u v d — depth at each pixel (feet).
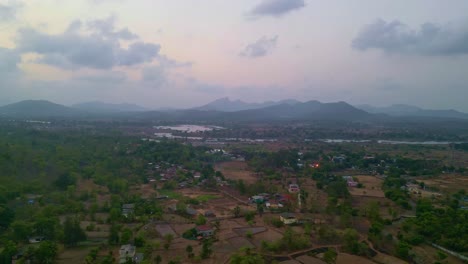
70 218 375.25
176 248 331.77
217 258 309.83
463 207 476.13
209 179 647.97
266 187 579.07
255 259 290.35
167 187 593.42
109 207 451.53
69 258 304.71
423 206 447.42
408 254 319.06
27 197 472.44
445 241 343.05
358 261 309.83
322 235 363.76
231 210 461.78
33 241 338.34
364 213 444.96
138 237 332.80
